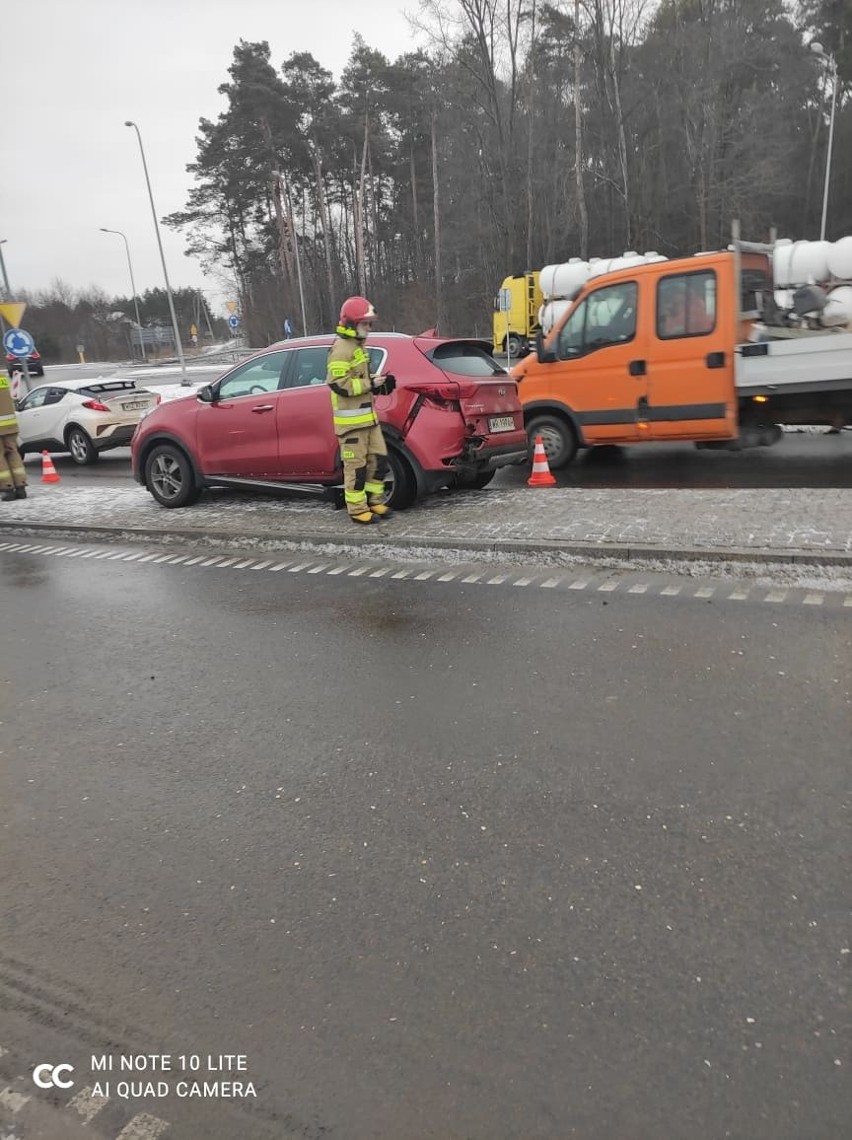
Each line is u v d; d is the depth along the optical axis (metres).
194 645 5.28
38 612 6.26
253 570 6.90
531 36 35.78
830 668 4.17
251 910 2.76
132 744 3.99
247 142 55.00
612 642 4.71
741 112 38.19
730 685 4.07
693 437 8.90
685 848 2.89
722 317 8.44
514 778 3.41
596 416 9.42
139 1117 2.05
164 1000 2.40
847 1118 1.90
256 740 3.93
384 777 3.51
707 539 6.07
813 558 5.52
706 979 2.33
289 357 8.51
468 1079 2.07
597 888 2.73
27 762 3.89
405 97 51.72
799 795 3.15
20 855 3.16
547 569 6.16
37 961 2.59
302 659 4.88
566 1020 2.22
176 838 3.20
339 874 2.91
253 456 8.66
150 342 78.38
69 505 10.16
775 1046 2.10
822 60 42.62
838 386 8.07
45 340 92.94
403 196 59.03
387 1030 2.23
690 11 40.09
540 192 38.72
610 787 3.29
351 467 7.52
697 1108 1.95
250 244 62.47
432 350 7.93
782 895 2.64
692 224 41.16
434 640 4.99
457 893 2.76
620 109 36.59
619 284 9.02
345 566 6.75
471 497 8.45
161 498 9.52
